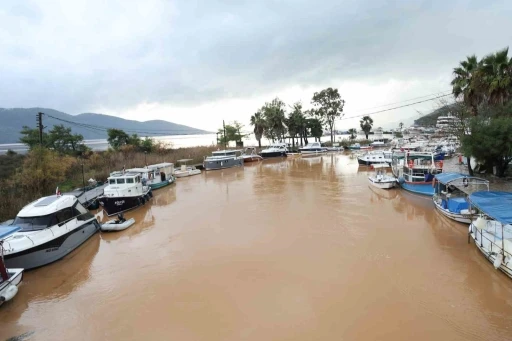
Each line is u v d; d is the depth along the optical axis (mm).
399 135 90688
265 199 26141
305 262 13734
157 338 9250
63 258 15305
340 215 20531
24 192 22828
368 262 13484
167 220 21453
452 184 18891
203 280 12586
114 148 50031
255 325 9578
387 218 19609
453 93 29109
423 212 20688
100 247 16891
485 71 24812
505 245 11609
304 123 76875
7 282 11445
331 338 8836
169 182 34812
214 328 9547
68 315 10758
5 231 11656
